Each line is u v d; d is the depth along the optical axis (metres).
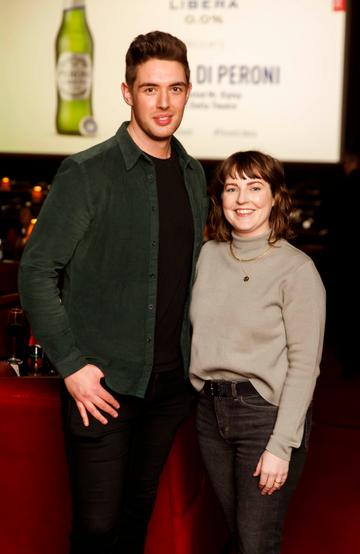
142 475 2.09
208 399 2.01
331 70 6.59
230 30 6.59
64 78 6.79
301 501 3.15
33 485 2.22
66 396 1.95
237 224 1.94
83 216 1.85
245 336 1.91
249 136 6.72
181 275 2.00
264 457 1.86
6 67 6.85
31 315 1.85
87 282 1.91
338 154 6.68
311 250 5.95
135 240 1.91
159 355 1.98
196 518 2.35
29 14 6.74
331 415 4.36
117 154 1.90
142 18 6.62
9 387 2.23
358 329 5.21
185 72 1.92
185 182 2.04
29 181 7.34
